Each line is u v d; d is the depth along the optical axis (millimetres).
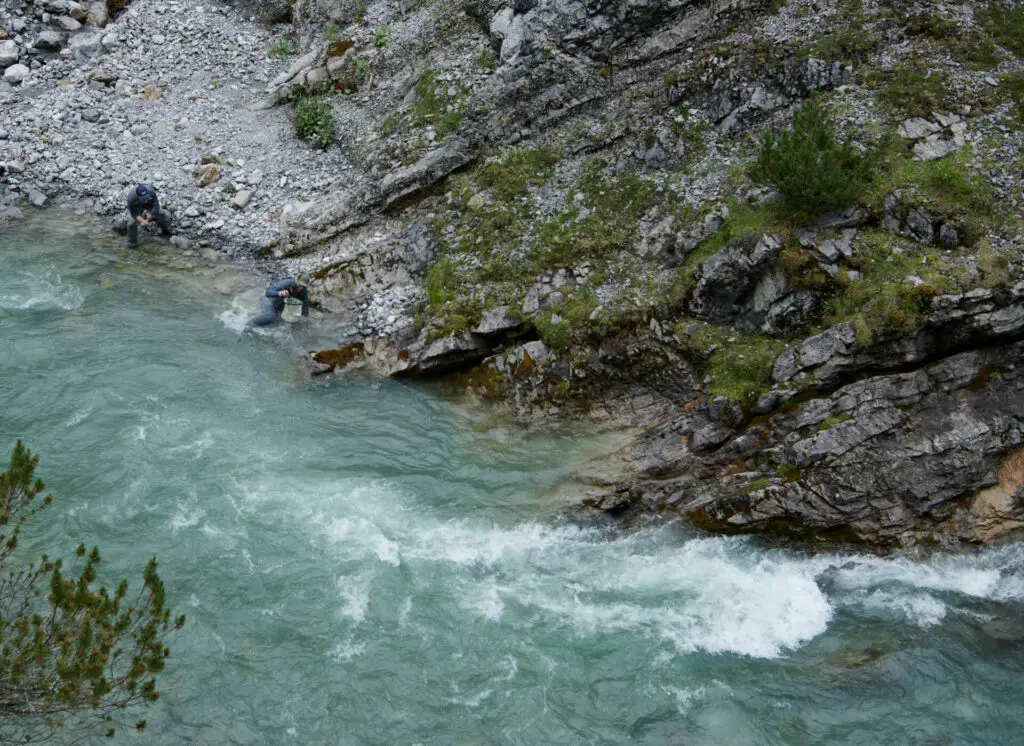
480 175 19922
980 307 13797
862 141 16500
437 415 16641
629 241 17484
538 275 17422
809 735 11430
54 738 10664
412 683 11906
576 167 19312
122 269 19734
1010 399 13859
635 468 15117
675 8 19969
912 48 17812
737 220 16266
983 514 13688
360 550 13812
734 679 12180
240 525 14000
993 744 11297
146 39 25844
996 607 13211
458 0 23188
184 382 16828
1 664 8945
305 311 18719
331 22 25250
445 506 14805
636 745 11273
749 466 14430
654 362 15961
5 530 13250
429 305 17828
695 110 18672
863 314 14172
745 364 15062
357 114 23172
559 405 16281
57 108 23547
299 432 16062
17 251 19797
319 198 21469
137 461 14898
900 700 11867
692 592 13492
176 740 10898
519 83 20453
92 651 8961
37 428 15320
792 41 18391
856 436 13766
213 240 20828
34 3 25562
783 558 13977
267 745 10992
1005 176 15461
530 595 13367
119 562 13062
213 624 12391
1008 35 17922
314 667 11984
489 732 11367
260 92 24984
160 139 23156
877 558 13828
